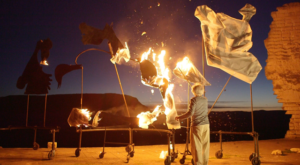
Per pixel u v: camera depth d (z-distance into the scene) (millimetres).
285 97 9352
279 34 9477
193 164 4605
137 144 12156
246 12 4906
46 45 5867
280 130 19375
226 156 5969
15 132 18547
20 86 5758
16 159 5441
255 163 4758
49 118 29281
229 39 4828
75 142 13492
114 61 5215
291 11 9367
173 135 4922
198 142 4172
